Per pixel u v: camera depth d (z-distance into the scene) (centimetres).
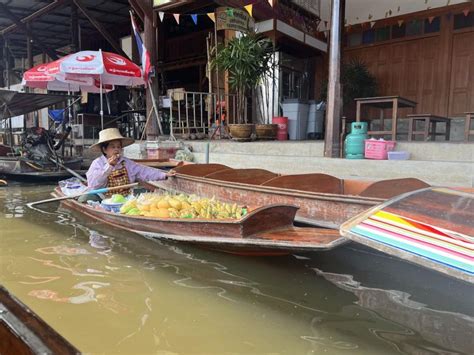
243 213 363
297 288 283
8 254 356
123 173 499
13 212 536
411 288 281
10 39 1717
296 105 898
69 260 341
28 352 116
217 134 952
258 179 509
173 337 218
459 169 429
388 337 218
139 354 201
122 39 1531
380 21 959
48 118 1509
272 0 797
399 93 966
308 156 585
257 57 785
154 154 810
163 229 361
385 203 247
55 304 256
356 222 232
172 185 548
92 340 214
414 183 338
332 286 285
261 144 702
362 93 951
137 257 348
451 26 880
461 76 882
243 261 327
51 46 1861
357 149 535
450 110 901
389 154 504
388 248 208
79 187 569
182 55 1397
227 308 254
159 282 293
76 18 1321
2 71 1903
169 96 1061
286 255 324
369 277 300
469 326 228
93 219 462
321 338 218
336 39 543
